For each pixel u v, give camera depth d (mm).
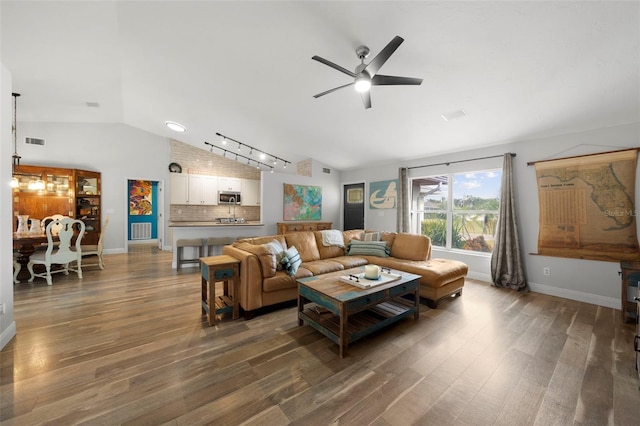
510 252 3918
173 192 6922
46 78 3812
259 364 1988
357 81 2314
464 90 2988
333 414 1511
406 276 2906
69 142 5969
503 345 2305
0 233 2137
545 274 3715
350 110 3900
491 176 4430
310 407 1562
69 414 1477
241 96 4016
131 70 3652
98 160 6254
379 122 4090
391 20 2225
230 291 3160
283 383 1775
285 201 6125
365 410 1545
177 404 1568
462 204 4773
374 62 2125
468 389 1740
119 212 6512
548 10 1935
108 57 3330
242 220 7215
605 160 3215
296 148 6027
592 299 3334
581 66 2402
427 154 5047
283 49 2830
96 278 4258
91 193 6043
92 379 1778
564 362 2049
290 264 3121
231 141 6277
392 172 5832
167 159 7047
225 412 1514
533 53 2334
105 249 6363
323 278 2834
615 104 2824
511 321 2805
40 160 5703
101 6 2434
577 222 3422
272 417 1483
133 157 6629
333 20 2330
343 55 2750
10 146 2309
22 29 2666
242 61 3143
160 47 3082
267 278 2881
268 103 4090
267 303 2900
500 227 4023
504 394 1695
